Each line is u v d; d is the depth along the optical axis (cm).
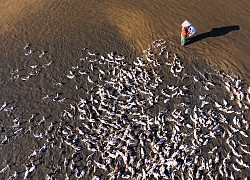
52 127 1859
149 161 1652
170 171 1606
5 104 2008
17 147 1786
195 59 2125
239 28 2267
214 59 2106
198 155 1656
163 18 2430
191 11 2455
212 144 1695
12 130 1870
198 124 1786
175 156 1656
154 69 2103
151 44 2264
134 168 1634
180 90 1955
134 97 1958
